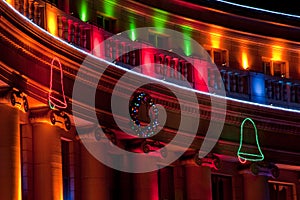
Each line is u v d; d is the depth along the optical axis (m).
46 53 30.94
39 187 31.55
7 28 28.52
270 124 42.88
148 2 40.09
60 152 32.00
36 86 30.58
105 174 34.94
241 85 42.16
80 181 34.59
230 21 43.81
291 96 44.19
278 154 43.41
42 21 31.62
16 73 29.38
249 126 41.97
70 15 33.12
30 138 31.75
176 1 41.34
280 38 45.62
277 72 46.12
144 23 40.12
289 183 45.53
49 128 31.66
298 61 46.62
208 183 39.88
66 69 32.22
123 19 39.06
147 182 37.06
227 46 44.03
